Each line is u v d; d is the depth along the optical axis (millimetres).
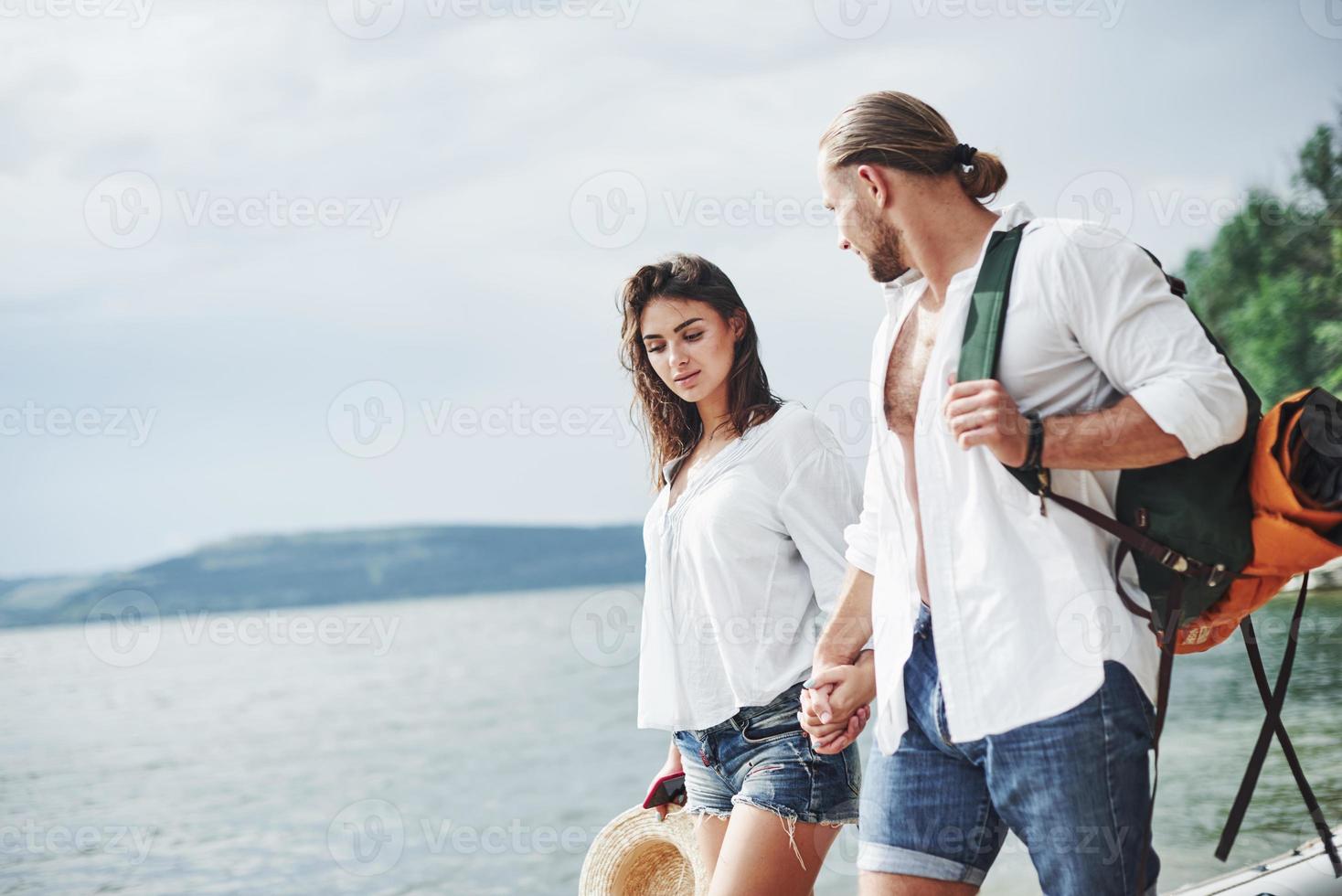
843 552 2621
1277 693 1979
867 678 2348
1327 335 43156
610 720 28031
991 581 1876
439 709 32375
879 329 2213
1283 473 1683
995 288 1853
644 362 2889
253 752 28922
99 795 25125
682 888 3059
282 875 15836
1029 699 1833
